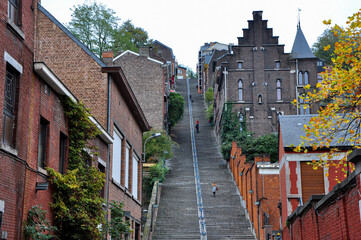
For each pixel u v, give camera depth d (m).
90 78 23.61
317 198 15.02
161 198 42.91
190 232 35.12
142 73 58.97
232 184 47.56
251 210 35.53
